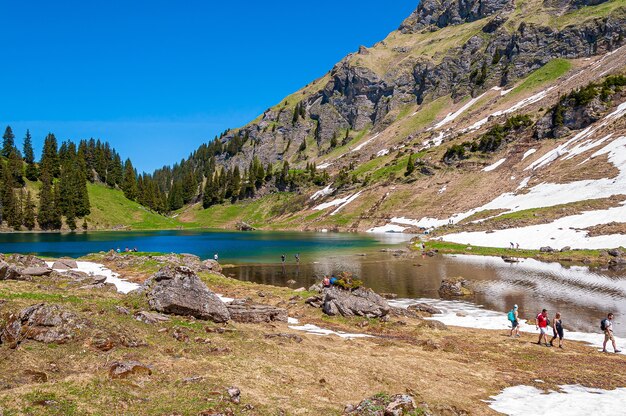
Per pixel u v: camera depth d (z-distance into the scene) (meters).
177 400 12.52
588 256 69.19
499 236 92.62
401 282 52.53
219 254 82.19
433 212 146.62
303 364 18.14
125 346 16.62
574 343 27.64
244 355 18.06
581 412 15.55
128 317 20.25
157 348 17.12
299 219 191.00
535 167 139.25
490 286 49.66
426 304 40.91
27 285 25.03
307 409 13.33
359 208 175.38
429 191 164.12
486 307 39.59
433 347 24.66
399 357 21.81
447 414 14.35
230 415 11.90
